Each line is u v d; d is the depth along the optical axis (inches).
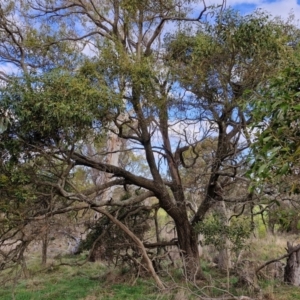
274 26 297.9
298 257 384.5
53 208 307.7
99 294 356.5
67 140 259.8
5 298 342.6
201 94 318.0
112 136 544.1
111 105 268.1
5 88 241.6
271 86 122.3
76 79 260.8
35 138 258.7
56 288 384.8
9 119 242.2
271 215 293.0
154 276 335.9
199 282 366.9
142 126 359.3
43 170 286.8
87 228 442.3
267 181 114.2
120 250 443.8
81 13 406.9
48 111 239.3
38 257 584.7
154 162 390.9
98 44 326.0
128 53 335.6
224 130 345.7
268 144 105.7
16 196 258.1
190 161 471.8
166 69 312.0
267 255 507.5
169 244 413.7
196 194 450.6
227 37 290.2
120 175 374.3
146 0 340.2
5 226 280.1
